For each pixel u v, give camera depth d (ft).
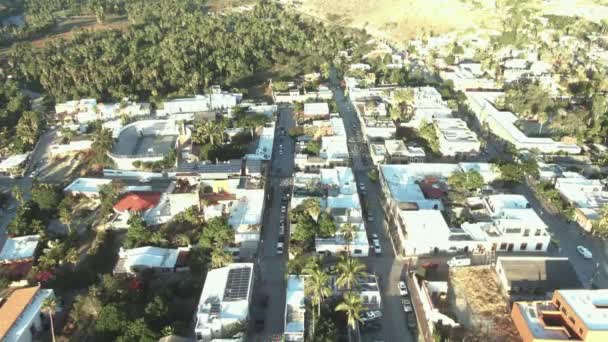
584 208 586.86
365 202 622.95
